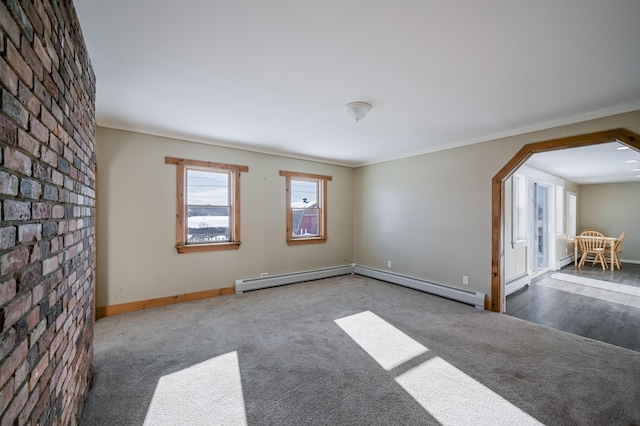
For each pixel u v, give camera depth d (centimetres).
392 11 154
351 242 602
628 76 221
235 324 318
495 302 371
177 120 329
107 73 221
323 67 213
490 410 181
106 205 344
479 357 247
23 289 91
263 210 476
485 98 264
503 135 368
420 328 309
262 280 461
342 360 241
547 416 176
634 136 270
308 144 434
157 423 169
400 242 507
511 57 198
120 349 259
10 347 82
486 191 387
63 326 133
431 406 185
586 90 246
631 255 771
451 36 175
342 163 576
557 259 686
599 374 222
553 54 193
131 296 360
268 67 213
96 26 165
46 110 111
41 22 105
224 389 202
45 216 110
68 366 142
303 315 346
